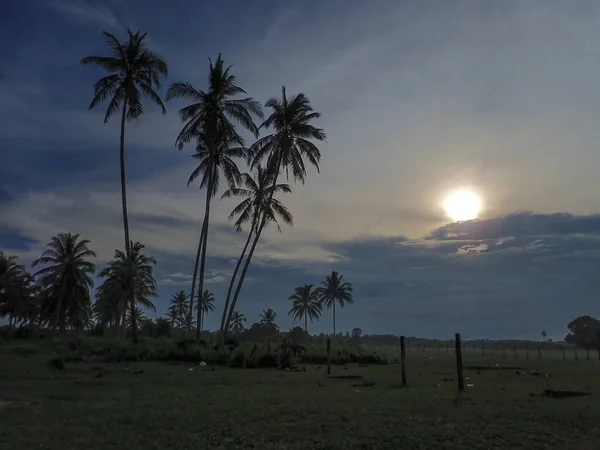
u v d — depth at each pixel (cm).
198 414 1127
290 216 3997
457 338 1730
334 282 8769
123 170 3488
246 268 3894
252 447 855
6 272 5562
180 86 3653
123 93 3466
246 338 8469
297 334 8750
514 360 4775
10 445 865
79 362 2861
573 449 864
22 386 1731
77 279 5328
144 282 5728
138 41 3525
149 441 889
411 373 2648
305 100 3775
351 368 3094
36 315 5988
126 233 3484
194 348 3188
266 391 1620
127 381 1953
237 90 3712
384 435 931
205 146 3884
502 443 891
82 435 935
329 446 861
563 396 1502
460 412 1165
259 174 4038
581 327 8400
